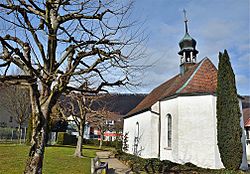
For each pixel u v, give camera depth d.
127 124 30.91
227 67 16.94
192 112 18.70
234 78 16.84
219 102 16.86
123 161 20.67
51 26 7.41
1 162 14.90
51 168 14.09
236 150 15.77
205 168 16.75
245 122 31.94
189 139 18.34
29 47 7.08
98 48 8.27
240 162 15.73
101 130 45.00
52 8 7.45
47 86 7.43
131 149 27.78
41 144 6.92
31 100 6.99
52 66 7.60
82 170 14.16
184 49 24.77
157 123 22.08
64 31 8.34
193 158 17.94
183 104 19.09
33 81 6.86
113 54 8.37
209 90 18.95
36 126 6.91
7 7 6.98
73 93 16.95
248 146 31.39
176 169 15.59
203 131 18.12
